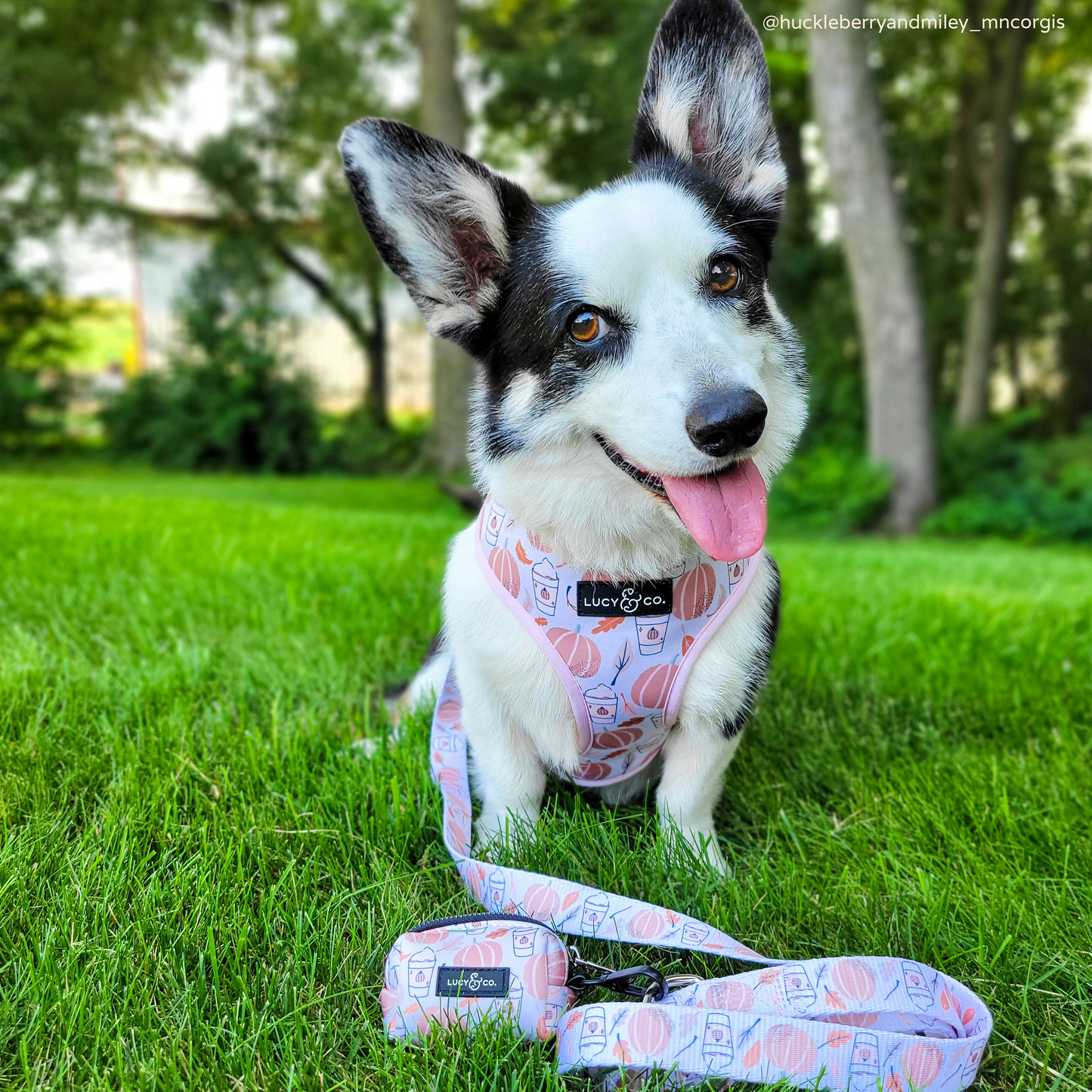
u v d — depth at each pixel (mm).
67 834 581
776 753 729
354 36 5707
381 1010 467
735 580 578
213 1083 418
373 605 1004
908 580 1477
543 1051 444
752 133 620
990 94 4715
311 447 5551
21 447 5363
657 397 508
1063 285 6230
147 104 5668
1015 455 3572
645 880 558
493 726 611
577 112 5695
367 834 591
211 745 677
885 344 3123
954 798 639
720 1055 423
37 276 5266
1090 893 544
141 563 1137
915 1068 422
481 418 595
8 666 764
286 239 6320
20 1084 422
